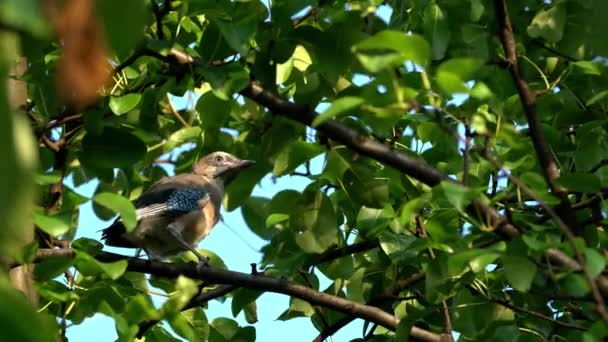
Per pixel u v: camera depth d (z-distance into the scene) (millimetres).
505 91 11750
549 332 11062
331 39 10047
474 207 8945
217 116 11562
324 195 10719
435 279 9711
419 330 11180
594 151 10438
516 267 8008
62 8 2205
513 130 7637
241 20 9828
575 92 11789
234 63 10062
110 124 10680
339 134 9820
